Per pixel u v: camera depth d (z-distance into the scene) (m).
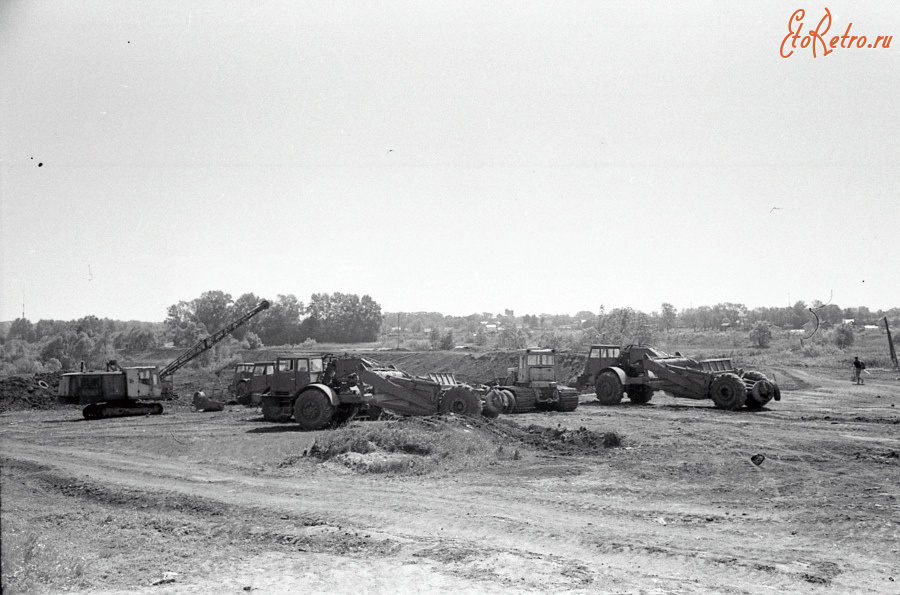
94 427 29.34
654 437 20.52
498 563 9.18
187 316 111.69
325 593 8.23
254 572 9.11
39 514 12.81
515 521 11.54
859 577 8.52
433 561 9.37
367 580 8.66
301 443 20.72
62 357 84.56
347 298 127.00
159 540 10.86
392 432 18.86
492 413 26.80
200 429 26.67
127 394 35.38
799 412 27.27
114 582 8.80
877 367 60.09
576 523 11.39
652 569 8.96
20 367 77.44
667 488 13.87
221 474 16.55
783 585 8.28
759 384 29.28
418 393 24.75
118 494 14.40
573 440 19.80
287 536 10.86
